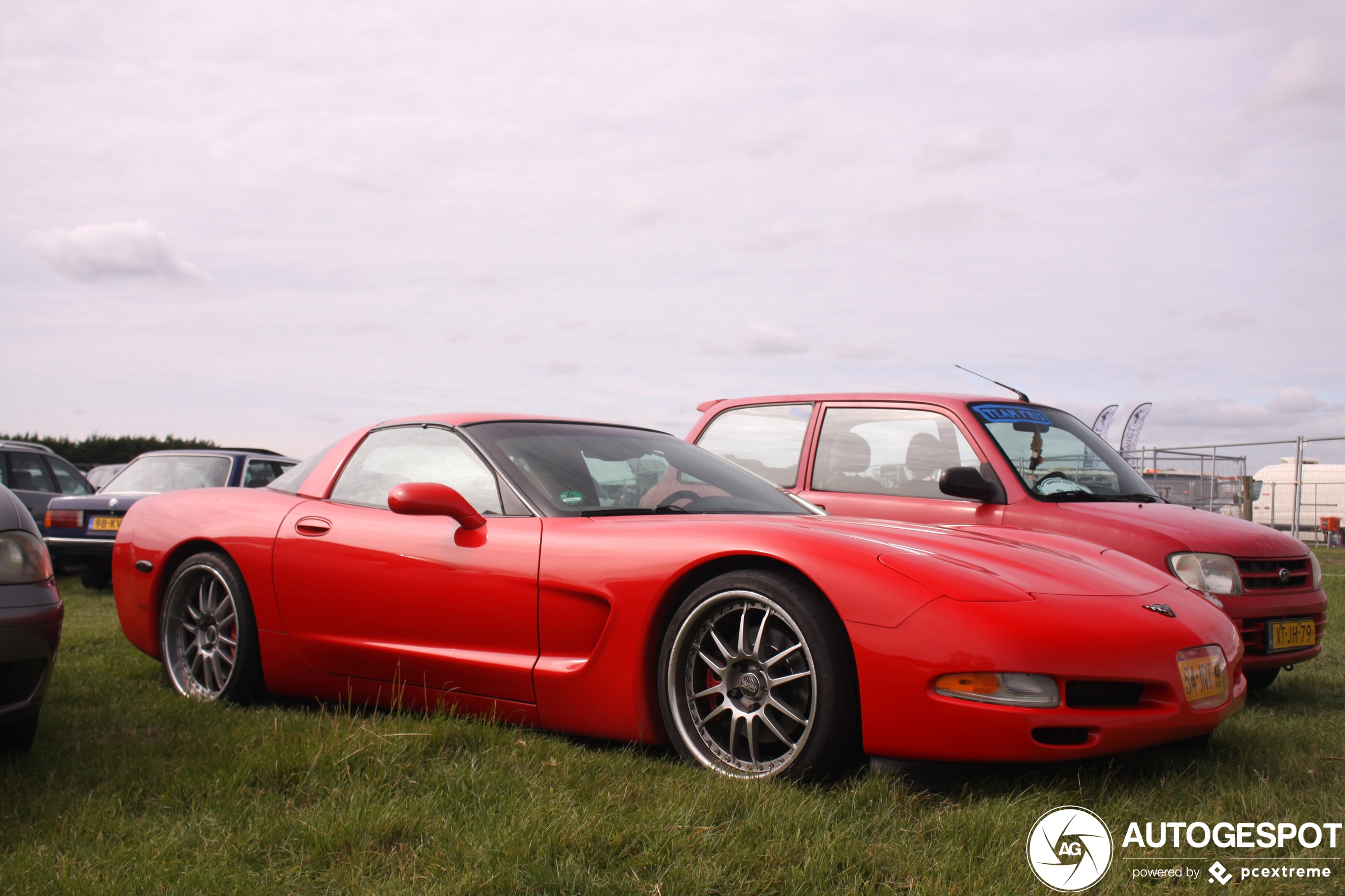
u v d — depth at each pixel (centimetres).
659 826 224
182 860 213
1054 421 529
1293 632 445
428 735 289
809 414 550
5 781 267
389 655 340
